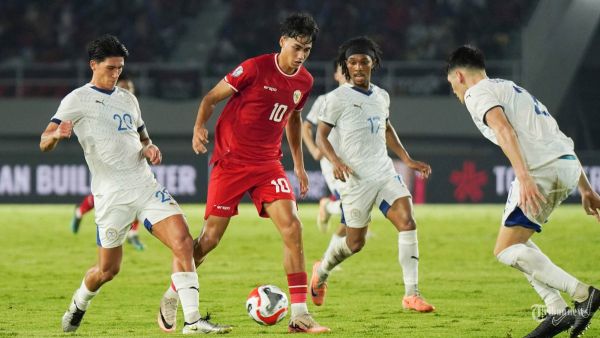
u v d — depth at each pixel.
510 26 88.50
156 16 92.56
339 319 23.20
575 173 19.14
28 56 89.56
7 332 21.33
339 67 29.19
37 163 69.50
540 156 18.83
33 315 24.27
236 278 31.91
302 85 22.14
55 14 91.94
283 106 21.91
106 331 21.53
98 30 90.75
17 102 81.19
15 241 45.59
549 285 18.58
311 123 35.25
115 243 20.41
